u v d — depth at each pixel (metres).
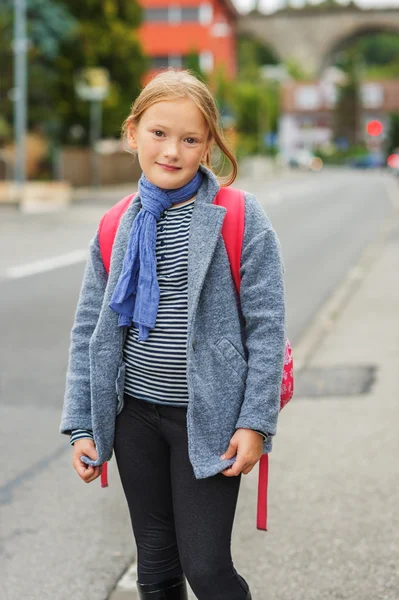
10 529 4.33
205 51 77.31
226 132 2.69
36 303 10.97
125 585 3.76
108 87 45.09
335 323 9.79
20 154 30.61
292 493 4.73
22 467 5.23
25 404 6.56
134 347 2.59
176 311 2.53
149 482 2.68
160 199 2.55
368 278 13.30
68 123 44.75
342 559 3.94
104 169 43.53
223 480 2.53
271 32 115.06
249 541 4.14
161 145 2.54
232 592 2.51
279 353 2.51
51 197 29.88
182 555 2.53
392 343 8.65
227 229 2.56
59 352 8.27
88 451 2.66
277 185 50.81
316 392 6.88
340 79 120.12
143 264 2.53
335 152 109.38
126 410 2.65
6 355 8.13
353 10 113.25
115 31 47.47
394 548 4.04
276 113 106.19
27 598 3.65
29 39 40.12
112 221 2.68
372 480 4.91
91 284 2.73
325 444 5.56
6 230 20.97
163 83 2.54
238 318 2.57
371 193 41.50
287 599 3.59
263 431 2.47
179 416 2.58
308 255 16.48
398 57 162.50
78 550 4.10
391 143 106.31
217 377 2.52
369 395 6.75
